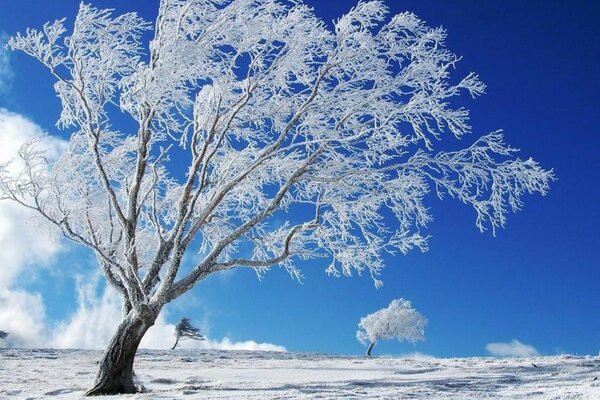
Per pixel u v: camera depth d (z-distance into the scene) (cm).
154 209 1759
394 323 4809
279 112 1827
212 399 1279
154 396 1411
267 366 2434
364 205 1777
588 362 1991
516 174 1706
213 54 1703
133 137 1994
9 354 3042
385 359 2727
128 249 1658
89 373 2223
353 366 2327
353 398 1223
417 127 1712
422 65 1694
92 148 1702
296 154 1780
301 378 1847
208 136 1720
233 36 1711
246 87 1719
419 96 1675
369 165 1755
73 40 1702
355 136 1706
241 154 1873
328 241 1817
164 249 1728
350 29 1675
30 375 2117
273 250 1964
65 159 1786
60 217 1731
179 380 1909
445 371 1953
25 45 1688
